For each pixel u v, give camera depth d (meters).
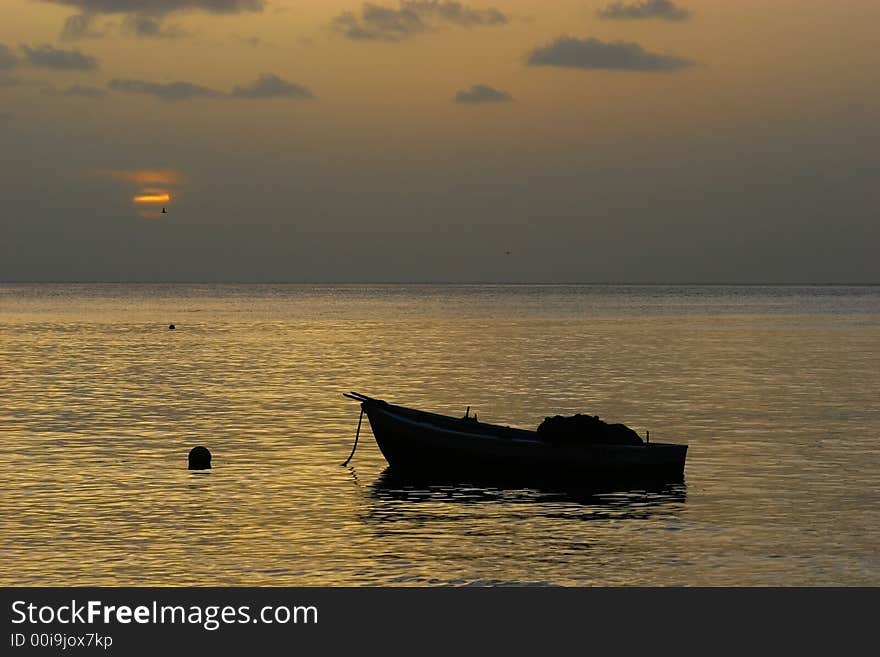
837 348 117.62
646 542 32.97
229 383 77.44
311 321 184.75
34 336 136.62
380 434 43.78
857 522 35.19
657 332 150.38
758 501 38.34
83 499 37.84
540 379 81.00
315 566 30.64
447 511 36.97
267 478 42.12
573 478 41.88
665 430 54.97
